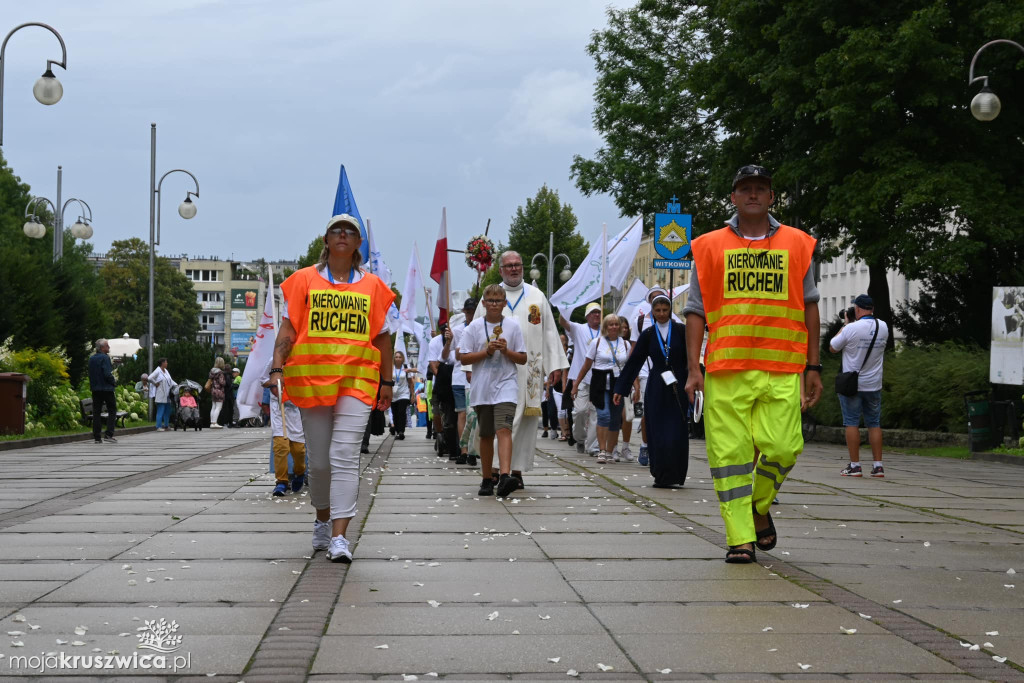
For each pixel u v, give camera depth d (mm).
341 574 6660
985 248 24344
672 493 11594
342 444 7270
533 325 11938
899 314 28188
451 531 8578
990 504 11117
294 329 7469
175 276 114062
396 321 20688
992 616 5574
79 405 29844
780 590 6184
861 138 25125
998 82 24547
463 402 16016
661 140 40781
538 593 6078
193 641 4953
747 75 27938
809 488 12562
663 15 41156
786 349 7164
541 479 13297
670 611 5625
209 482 13297
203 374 44781
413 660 4656
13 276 28312
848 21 25672
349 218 7562
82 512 9969
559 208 70688
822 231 29828
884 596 6070
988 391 20312
